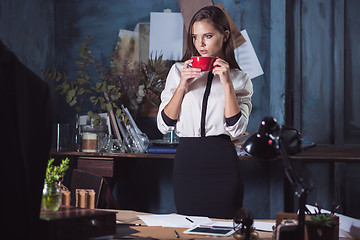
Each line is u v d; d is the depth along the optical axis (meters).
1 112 1.01
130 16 3.79
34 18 3.62
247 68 3.60
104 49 3.82
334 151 3.30
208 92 2.47
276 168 3.54
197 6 3.63
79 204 2.12
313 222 1.29
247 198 3.60
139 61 3.74
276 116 3.53
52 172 1.45
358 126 3.59
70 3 3.89
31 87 1.10
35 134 1.11
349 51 3.59
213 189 2.42
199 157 2.44
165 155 3.22
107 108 3.43
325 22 3.61
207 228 1.59
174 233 1.51
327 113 3.61
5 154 1.01
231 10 3.64
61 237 1.18
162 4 3.74
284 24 3.51
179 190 2.48
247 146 1.26
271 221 1.79
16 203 1.01
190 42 2.63
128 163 3.69
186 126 2.48
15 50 3.37
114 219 1.30
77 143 3.53
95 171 3.37
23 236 1.02
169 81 2.64
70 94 3.51
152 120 3.71
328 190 3.56
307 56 3.63
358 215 3.53
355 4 3.57
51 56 3.89
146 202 3.76
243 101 2.61
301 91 3.62
